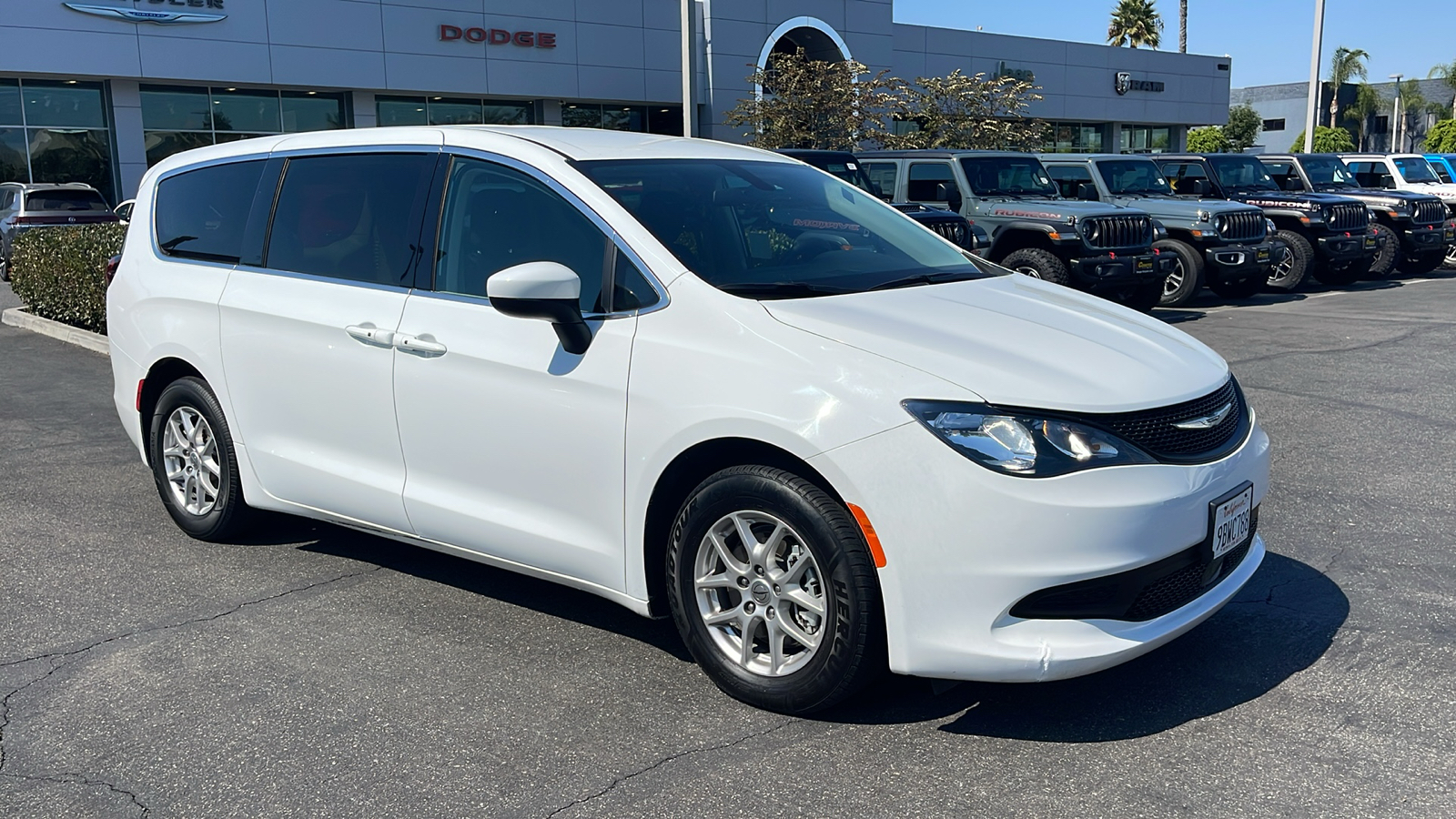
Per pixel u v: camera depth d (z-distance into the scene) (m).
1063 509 3.01
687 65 17.98
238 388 4.82
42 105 23.42
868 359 3.23
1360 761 3.12
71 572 4.90
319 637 4.15
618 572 3.72
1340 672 3.67
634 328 3.60
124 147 24.16
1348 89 77.12
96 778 3.18
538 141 4.17
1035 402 3.10
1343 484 5.86
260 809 3.01
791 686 3.39
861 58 33.06
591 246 3.80
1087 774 3.08
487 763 3.22
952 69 35.75
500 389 3.87
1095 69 39.94
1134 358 3.45
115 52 23.12
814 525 3.24
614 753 3.27
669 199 3.95
